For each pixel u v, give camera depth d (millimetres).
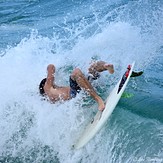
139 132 21328
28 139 23031
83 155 21359
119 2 51062
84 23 45688
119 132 21703
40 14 54281
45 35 43938
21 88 26094
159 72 29188
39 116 23672
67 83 26078
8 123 23922
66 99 23578
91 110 23188
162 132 20938
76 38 37188
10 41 43344
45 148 22469
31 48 31703
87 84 22297
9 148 22906
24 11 56531
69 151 21781
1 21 52688
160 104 24016
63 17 50750
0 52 38938
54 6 57125
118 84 23203
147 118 22688
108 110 21203
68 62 29266
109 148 21125
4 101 25250
